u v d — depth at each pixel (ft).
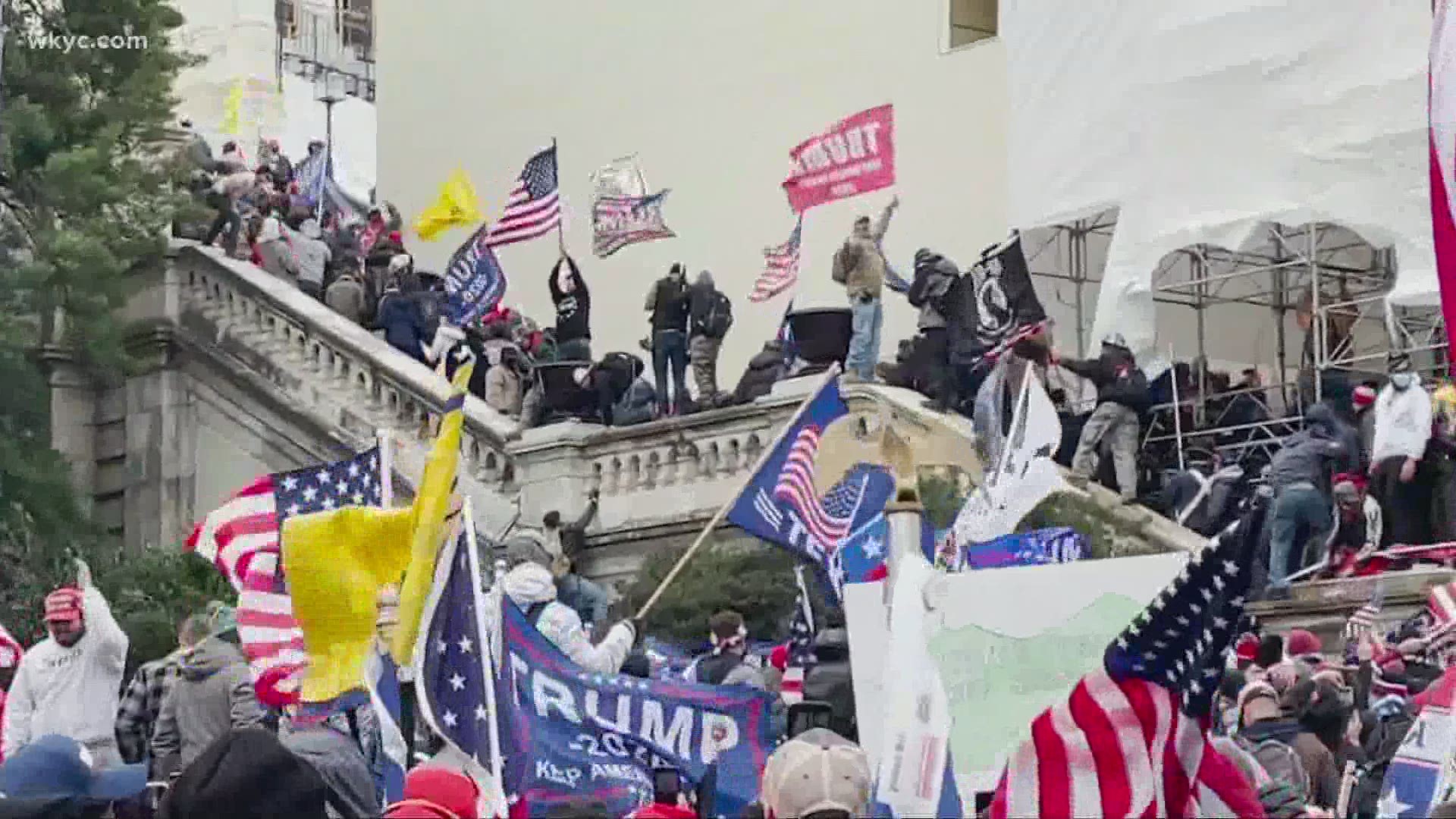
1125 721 32.04
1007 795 32.37
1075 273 124.88
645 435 126.11
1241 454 107.24
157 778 60.13
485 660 38.73
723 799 46.11
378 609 40.50
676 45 149.48
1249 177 105.70
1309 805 46.98
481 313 138.82
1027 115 114.62
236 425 150.51
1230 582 31.50
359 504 54.75
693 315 127.03
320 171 163.43
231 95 179.93
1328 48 102.94
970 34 133.08
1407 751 44.11
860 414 107.24
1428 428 94.02
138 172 154.20
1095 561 38.42
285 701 53.26
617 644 52.70
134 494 152.97
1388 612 90.17
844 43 138.00
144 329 153.17
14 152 152.56
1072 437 105.91
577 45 156.76
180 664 61.72
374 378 142.72
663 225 147.02
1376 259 118.62
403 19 170.19
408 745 39.83
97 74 157.28
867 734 39.01
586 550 128.16
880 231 115.44
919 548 35.17
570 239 155.84
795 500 52.90
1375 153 101.55
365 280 149.69
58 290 149.89
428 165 167.63
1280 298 122.21
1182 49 107.86
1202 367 111.96
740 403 124.26
